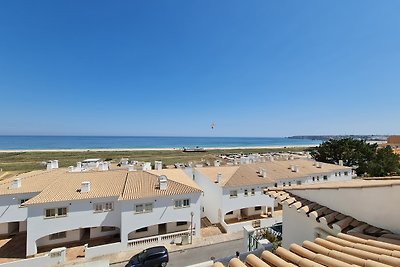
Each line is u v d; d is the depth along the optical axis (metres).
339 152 59.12
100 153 133.88
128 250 26.89
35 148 173.88
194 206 30.41
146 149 170.88
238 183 35.28
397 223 6.95
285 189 12.12
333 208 9.22
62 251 23.88
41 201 25.69
